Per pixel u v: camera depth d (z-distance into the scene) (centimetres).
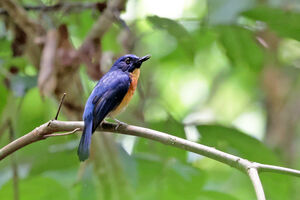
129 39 1159
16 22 1047
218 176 1523
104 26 1041
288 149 1512
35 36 1049
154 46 1617
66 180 1159
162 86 1805
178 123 1106
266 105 1578
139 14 1543
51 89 968
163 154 1176
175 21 1077
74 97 989
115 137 1110
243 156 1122
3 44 1191
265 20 1068
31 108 1273
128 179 1025
